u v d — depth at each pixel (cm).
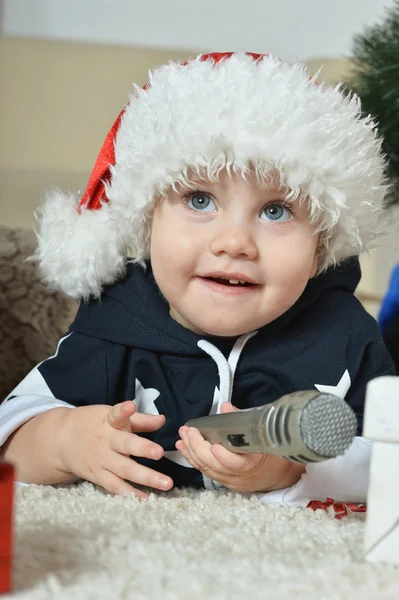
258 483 78
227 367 86
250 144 75
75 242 92
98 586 47
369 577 51
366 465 81
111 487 78
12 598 45
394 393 56
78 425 82
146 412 88
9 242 122
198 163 77
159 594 46
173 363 88
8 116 219
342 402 56
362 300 211
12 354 118
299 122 77
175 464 87
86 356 91
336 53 215
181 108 79
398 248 203
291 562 53
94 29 219
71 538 55
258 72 80
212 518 65
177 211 80
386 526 56
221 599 46
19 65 218
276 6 224
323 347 88
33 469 85
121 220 88
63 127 221
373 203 86
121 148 85
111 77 220
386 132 130
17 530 57
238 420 66
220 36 224
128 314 91
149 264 94
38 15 217
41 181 220
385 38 138
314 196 79
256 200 78
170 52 221
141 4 219
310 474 80
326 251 87
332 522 67
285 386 87
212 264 79
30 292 120
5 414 89
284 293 81
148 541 56
